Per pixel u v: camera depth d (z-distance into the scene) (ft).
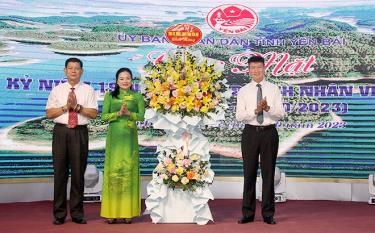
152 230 18.38
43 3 25.81
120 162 19.72
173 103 19.90
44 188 25.76
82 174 19.57
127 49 26.81
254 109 19.67
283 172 26.48
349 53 26.61
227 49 27.14
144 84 20.51
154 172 20.18
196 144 20.35
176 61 20.39
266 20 27.14
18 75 25.30
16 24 25.30
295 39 26.94
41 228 18.65
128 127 19.86
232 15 27.17
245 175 19.85
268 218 19.83
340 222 20.21
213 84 20.27
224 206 24.58
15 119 25.23
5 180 25.05
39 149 25.66
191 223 19.90
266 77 26.96
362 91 26.48
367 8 26.53
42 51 25.73
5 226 19.02
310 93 26.76
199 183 19.86
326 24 26.78
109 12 26.71
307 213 22.43
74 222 19.85
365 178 26.43
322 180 26.68
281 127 26.81
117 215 19.66
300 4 26.96
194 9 27.17
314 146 26.73
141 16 26.96
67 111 19.25
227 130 27.02
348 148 26.53
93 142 26.45
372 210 23.32
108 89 26.58
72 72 19.61
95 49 26.50
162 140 26.99
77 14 26.32
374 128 26.40
